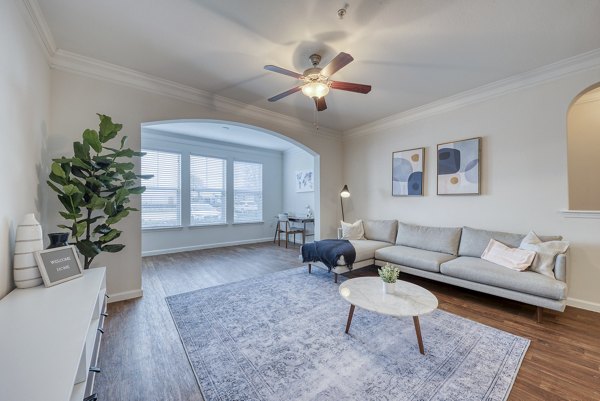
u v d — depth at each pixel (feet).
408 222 13.91
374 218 15.67
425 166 13.08
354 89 8.24
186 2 6.08
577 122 11.60
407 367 5.65
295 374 5.45
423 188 13.17
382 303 6.39
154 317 8.10
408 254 11.02
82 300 4.58
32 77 6.53
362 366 5.70
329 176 16.89
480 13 6.42
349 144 17.19
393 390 4.97
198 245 19.38
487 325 7.53
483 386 5.07
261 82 10.23
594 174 11.19
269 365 5.74
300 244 21.66
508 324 7.59
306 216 21.31
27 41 6.17
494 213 10.69
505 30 7.08
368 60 8.62
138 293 9.71
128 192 7.93
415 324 6.18
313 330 7.26
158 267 14.15
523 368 5.61
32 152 6.57
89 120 8.72
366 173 16.12
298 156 22.56
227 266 14.33
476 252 10.24
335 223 17.29
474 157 11.12
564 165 8.96
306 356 6.07
